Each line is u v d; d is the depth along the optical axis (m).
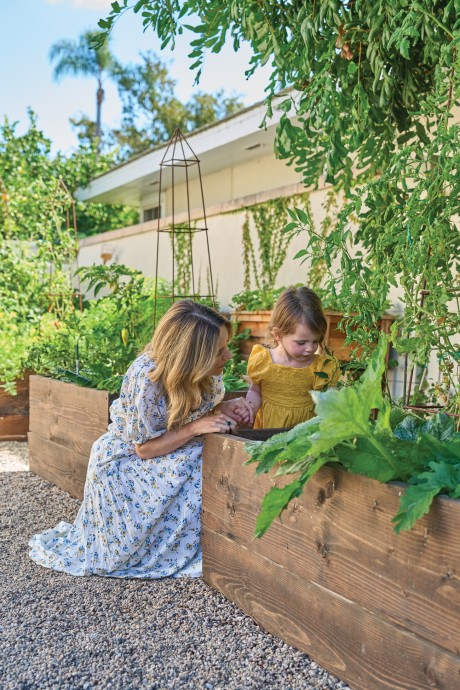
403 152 2.55
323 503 2.05
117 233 11.34
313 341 3.18
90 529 2.97
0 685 2.04
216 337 2.72
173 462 2.86
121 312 5.51
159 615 2.50
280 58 3.22
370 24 2.96
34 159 13.67
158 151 10.32
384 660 1.81
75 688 2.02
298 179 8.71
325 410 1.68
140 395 2.77
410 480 1.78
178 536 2.89
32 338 6.49
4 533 3.51
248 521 2.45
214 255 8.56
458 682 1.58
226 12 3.35
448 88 2.60
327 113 3.09
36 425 4.75
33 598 2.68
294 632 2.20
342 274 2.92
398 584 1.76
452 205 2.39
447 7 2.55
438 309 2.49
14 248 8.51
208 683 2.03
